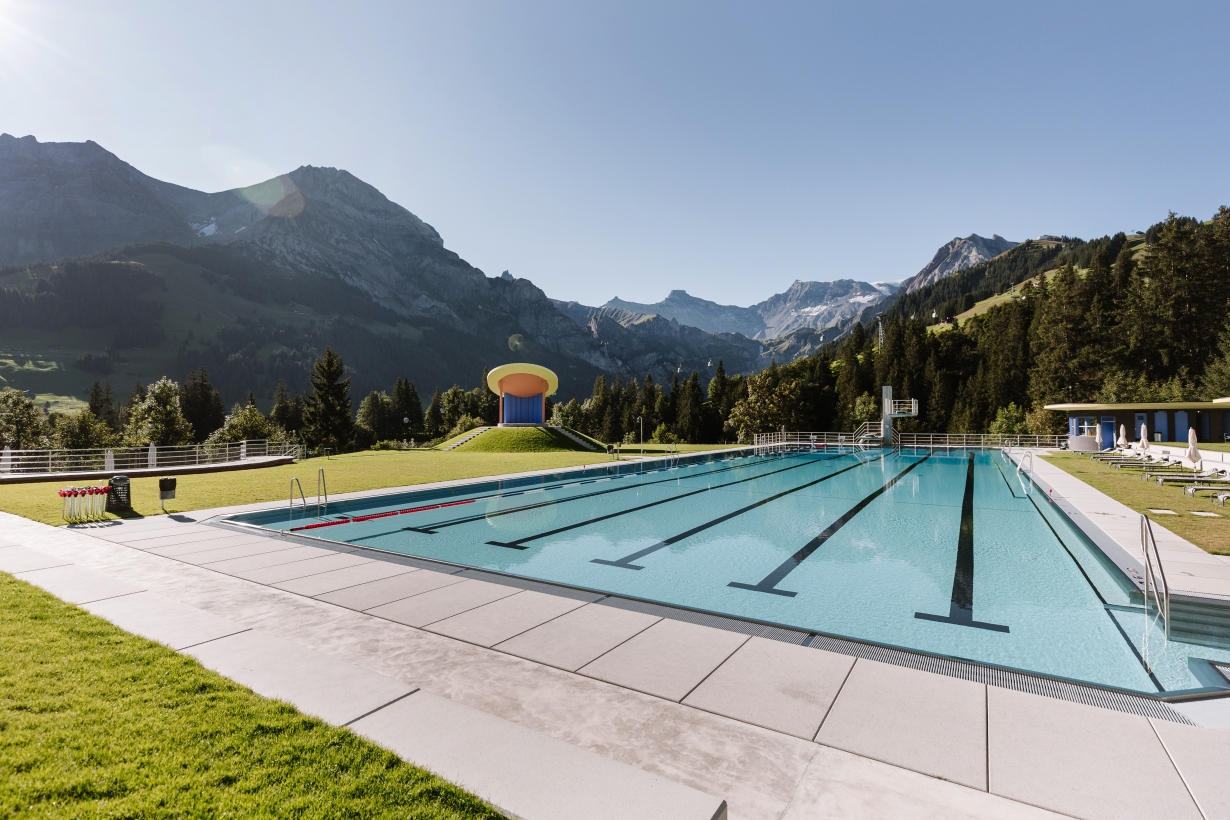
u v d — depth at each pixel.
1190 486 14.76
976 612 6.99
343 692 4.14
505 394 54.62
